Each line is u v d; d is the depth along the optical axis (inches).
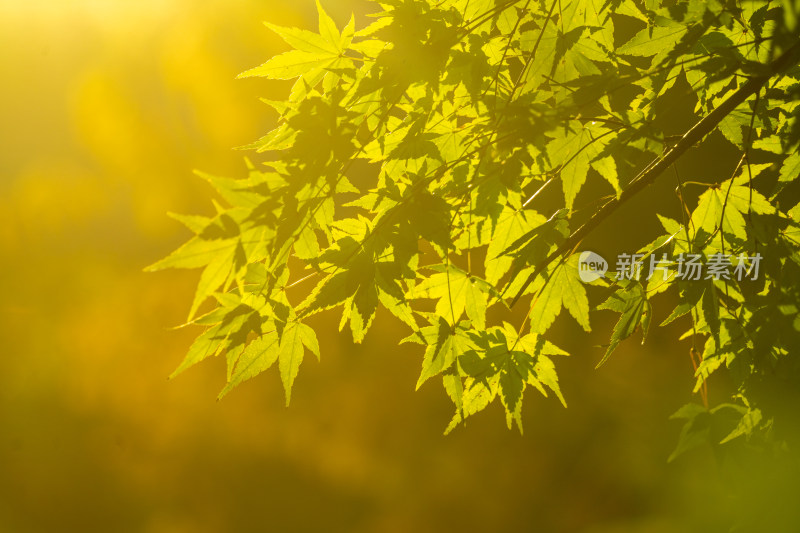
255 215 48.9
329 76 51.1
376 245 50.9
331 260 50.9
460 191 51.3
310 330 51.3
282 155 49.7
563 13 51.6
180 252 48.5
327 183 50.3
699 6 49.5
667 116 93.4
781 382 50.6
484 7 51.7
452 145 52.2
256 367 51.1
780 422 50.5
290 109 50.5
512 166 50.3
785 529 49.9
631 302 52.1
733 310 51.9
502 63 51.8
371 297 50.8
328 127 50.1
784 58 48.6
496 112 50.3
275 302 50.5
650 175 50.8
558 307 52.2
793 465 50.2
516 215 51.8
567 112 49.4
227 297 50.2
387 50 50.5
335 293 50.7
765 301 50.9
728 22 49.6
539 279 52.1
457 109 52.2
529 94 50.6
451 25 51.0
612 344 52.1
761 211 51.6
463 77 51.4
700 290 51.9
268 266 49.7
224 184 48.9
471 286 52.1
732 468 51.0
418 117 51.3
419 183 51.1
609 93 49.4
